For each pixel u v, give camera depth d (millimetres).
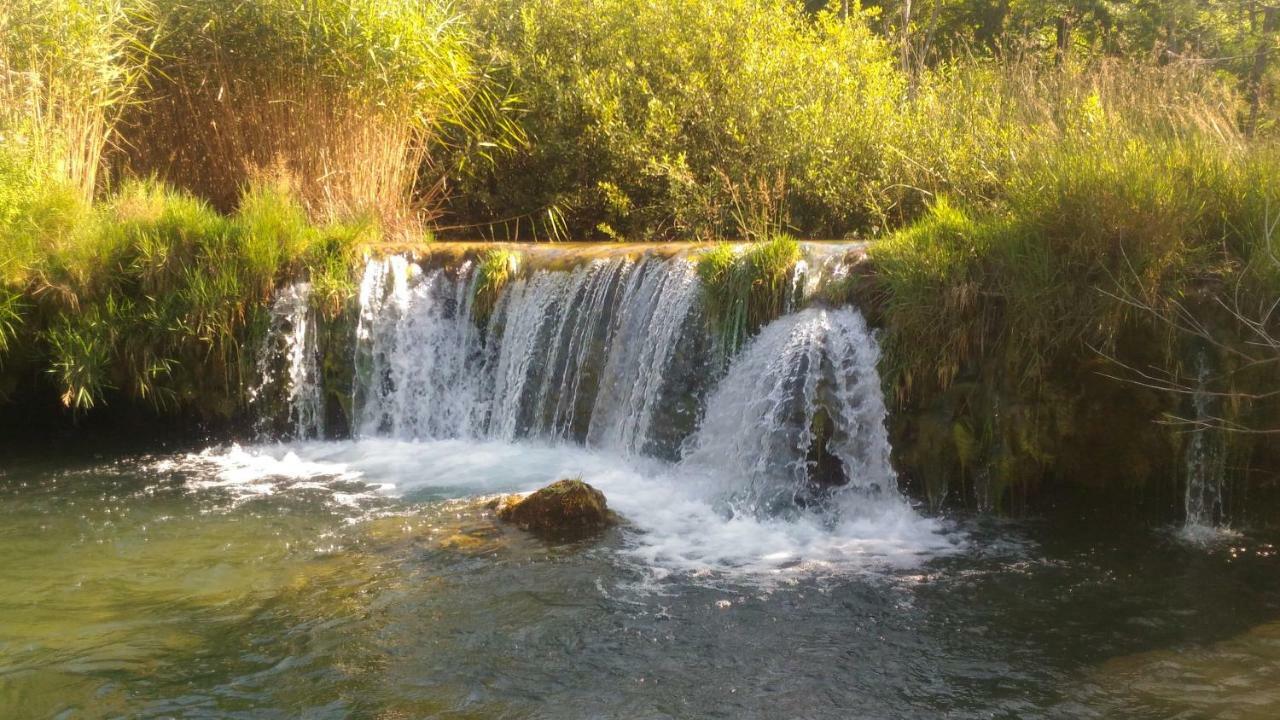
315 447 9016
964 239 7094
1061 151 7547
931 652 4875
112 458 8594
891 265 7215
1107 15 17516
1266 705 4301
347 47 10688
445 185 13211
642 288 8430
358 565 6016
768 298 7738
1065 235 6711
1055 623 5172
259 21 10852
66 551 6285
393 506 7168
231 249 9305
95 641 5020
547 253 9273
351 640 5027
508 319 9227
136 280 9219
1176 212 6527
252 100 11109
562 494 6672
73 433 9352
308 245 9492
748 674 4684
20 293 8859
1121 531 6531
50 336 8891
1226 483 6539
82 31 10062
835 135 11328
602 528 6629
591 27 12859
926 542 6391
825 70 12047
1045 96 10031
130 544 6406
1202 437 6523
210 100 11219
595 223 13094
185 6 10977
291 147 11055
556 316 8945
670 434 7973
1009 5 19844
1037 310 6617
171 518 6918
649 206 12383
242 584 5742
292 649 4930
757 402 7277
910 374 6965
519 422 9016
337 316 9352
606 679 4637
